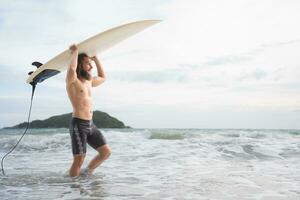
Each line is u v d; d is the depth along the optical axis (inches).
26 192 154.9
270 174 202.4
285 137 515.8
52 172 215.6
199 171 216.2
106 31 193.6
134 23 198.1
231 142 401.7
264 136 537.0
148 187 164.9
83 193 151.8
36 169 231.3
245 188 161.8
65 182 180.4
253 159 277.4
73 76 189.0
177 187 164.9
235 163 253.8
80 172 206.7
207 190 157.3
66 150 393.4
